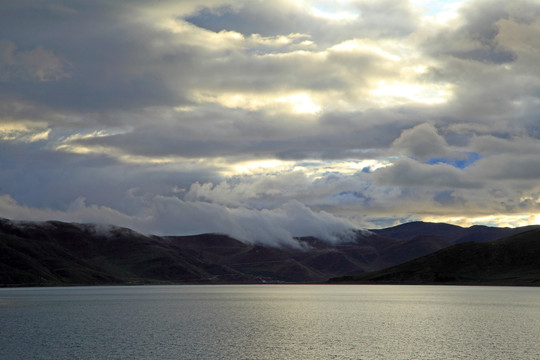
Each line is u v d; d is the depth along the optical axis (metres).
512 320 121.44
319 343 88.62
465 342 88.38
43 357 77.56
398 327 110.19
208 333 102.38
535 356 75.94
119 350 82.56
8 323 124.06
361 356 76.94
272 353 79.69
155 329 109.50
